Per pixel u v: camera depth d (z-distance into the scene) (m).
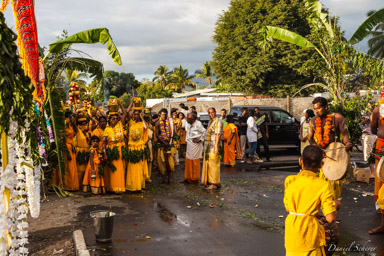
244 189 8.85
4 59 2.57
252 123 13.02
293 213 3.37
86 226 6.09
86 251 4.70
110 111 8.23
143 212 6.92
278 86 33.88
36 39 3.73
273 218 6.51
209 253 4.96
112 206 7.33
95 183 8.20
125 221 6.36
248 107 15.48
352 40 10.88
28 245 5.23
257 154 13.77
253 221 6.34
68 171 8.54
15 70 2.79
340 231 5.77
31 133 3.31
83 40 8.23
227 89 37.28
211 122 8.90
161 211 6.99
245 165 12.69
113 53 8.53
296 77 34.44
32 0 3.59
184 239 5.50
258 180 9.98
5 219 2.86
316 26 11.32
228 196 8.16
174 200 7.82
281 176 10.57
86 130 8.87
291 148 17.36
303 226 3.28
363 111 10.09
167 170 9.52
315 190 3.29
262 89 34.91
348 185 9.05
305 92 34.53
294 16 34.53
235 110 16.06
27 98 3.00
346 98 10.45
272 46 32.81
